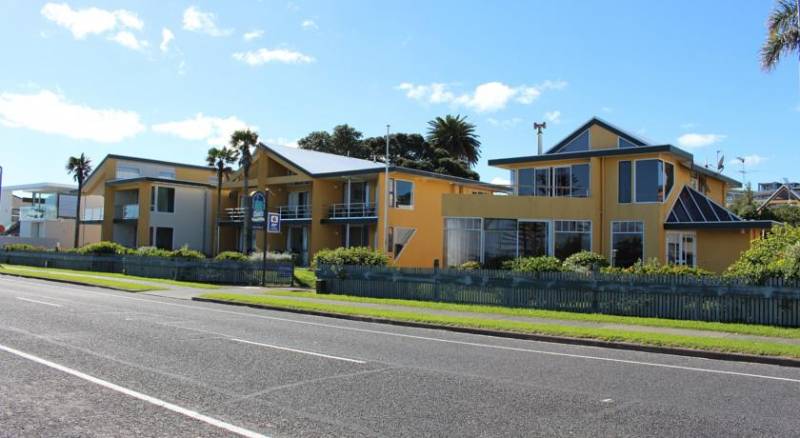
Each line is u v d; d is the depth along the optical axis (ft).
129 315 51.75
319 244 136.46
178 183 165.07
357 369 30.40
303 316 56.90
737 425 21.42
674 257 93.81
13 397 23.54
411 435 19.65
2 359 30.66
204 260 101.24
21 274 109.29
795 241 56.44
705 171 110.73
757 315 51.44
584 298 60.64
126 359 31.50
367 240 134.51
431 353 36.22
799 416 22.79
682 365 34.35
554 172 101.96
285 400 23.85
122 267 119.34
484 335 46.24
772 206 177.37
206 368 29.71
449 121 247.70
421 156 243.81
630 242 92.22
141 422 20.59
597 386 27.66
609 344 41.42
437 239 137.28
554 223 96.43
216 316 53.93
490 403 23.94
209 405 22.88
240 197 166.71
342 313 56.49
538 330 45.70
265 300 66.85
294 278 99.91
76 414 21.42
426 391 25.81
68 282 95.04
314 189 136.77
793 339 43.04
